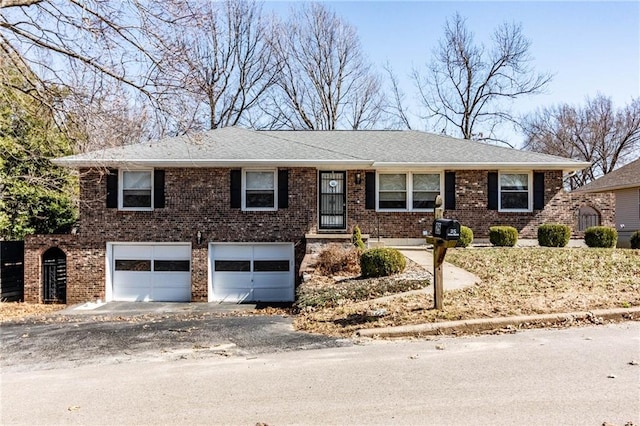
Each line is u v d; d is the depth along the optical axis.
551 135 41.03
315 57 34.72
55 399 4.70
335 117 35.81
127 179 16.67
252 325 9.20
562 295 8.89
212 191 16.61
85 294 16.44
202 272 16.44
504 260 13.73
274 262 16.73
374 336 7.07
